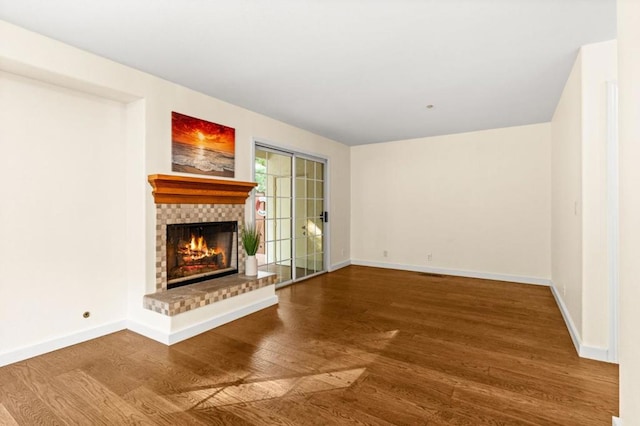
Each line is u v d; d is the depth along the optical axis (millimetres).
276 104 3945
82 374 2299
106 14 2105
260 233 4465
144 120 3018
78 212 2836
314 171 5617
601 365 2414
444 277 5410
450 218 5594
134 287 3109
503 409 1893
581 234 2609
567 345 2775
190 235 3531
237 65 2871
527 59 2752
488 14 2096
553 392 2064
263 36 2385
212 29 2295
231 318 3355
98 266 2973
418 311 3684
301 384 2174
